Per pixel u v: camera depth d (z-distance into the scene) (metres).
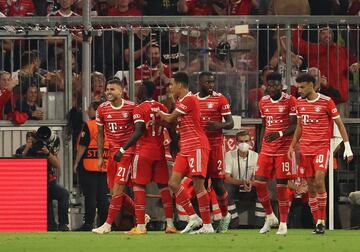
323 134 41.47
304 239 38.03
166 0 55.56
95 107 48.53
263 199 43.03
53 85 49.94
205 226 42.66
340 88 50.25
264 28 49.97
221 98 42.81
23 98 49.88
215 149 43.00
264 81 49.88
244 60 49.94
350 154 41.34
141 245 34.84
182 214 47.56
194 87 49.88
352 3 56.44
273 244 35.19
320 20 50.12
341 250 32.50
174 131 45.31
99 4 55.06
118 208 42.75
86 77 49.31
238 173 48.47
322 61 50.22
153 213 48.75
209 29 49.94
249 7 55.62
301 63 50.06
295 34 50.12
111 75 49.69
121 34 49.69
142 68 49.78
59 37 49.78
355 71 50.34
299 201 49.16
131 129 42.72
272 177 42.75
